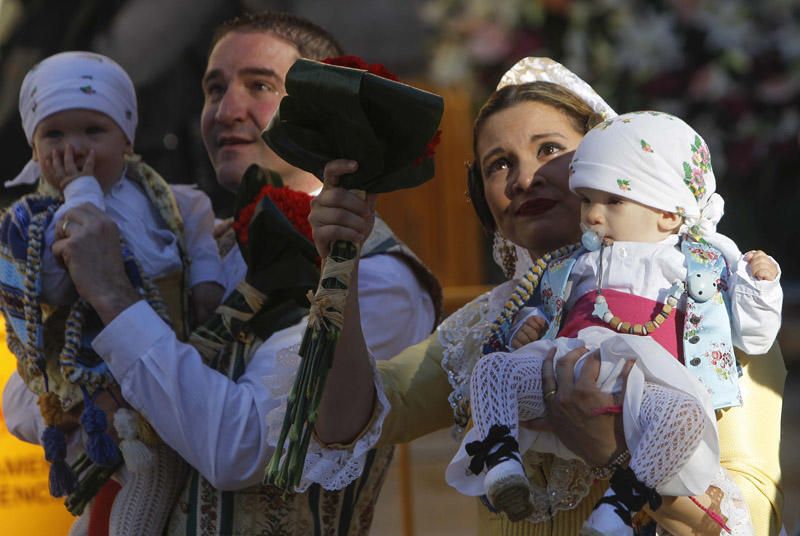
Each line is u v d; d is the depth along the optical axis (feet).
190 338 38.86
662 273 32.42
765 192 54.49
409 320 40.27
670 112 51.49
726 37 50.52
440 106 29.63
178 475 38.73
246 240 38.58
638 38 50.98
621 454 30.73
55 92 40.32
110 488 39.65
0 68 61.11
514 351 32.96
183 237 42.24
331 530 39.01
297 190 42.63
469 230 67.00
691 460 29.68
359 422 34.60
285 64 42.57
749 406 32.65
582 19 52.13
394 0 57.77
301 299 38.50
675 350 31.71
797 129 50.85
